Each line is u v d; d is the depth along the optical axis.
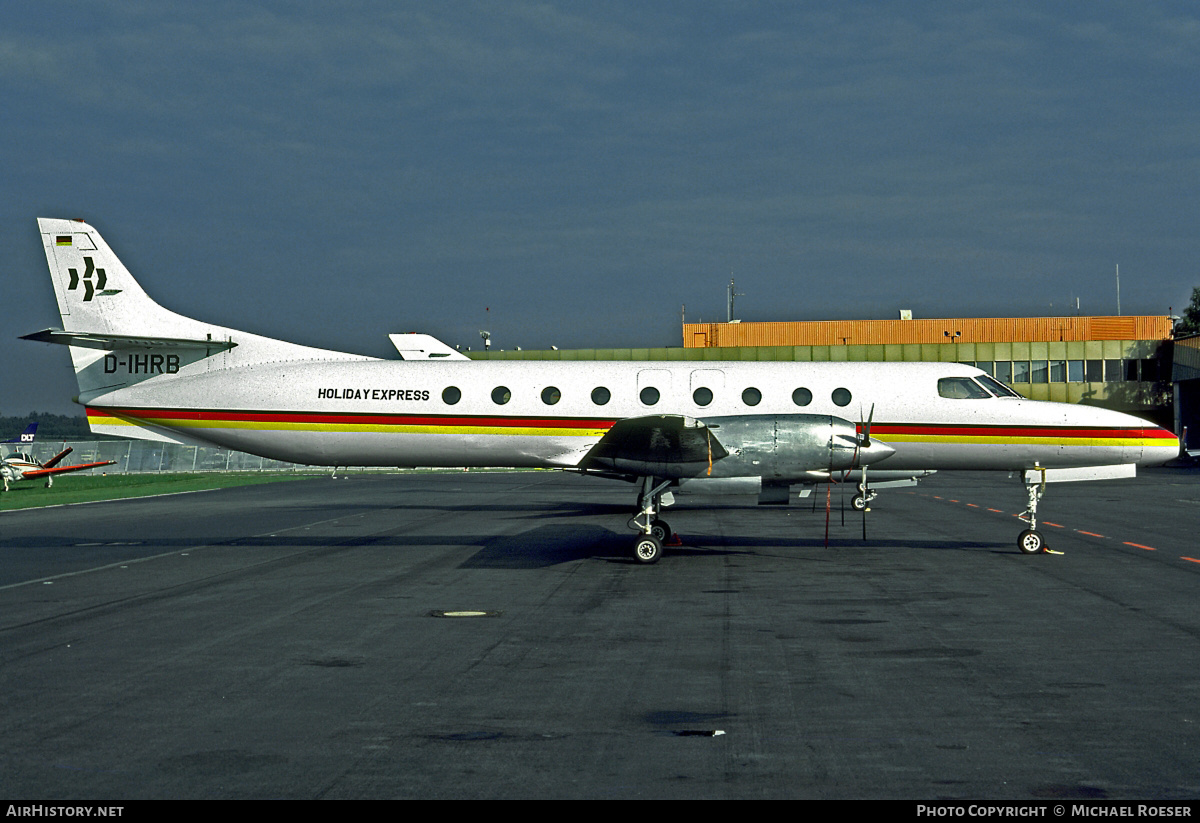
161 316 22.70
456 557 16.52
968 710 7.29
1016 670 8.51
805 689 7.91
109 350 22.34
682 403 21.36
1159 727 6.85
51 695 7.83
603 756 6.30
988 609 11.44
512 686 8.05
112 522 23.72
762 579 13.88
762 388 21.39
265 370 21.92
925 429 20.88
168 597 12.61
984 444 20.75
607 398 21.42
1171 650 9.27
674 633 10.18
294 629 10.48
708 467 16.05
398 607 11.79
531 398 21.42
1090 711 7.25
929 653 9.18
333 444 21.72
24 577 14.44
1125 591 12.67
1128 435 20.11
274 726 6.97
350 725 6.99
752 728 6.88
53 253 22.62
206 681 8.26
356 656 9.18
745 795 5.62
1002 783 5.79
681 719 7.11
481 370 21.80
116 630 10.47
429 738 6.68
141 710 7.39
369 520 23.83
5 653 9.36
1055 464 20.73
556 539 19.22
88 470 59.56
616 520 23.36
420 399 21.44
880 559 15.95
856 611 11.37
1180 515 23.97
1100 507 26.64
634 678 8.30
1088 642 9.62
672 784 5.80
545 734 6.76
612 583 13.60
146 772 6.03
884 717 7.14
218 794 5.65
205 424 21.77
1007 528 20.80
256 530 21.50
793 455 16.12
